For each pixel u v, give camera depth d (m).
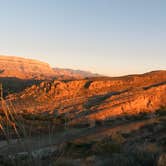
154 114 83.06
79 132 62.00
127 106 94.19
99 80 131.25
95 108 94.62
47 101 109.31
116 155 12.72
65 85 125.25
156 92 108.19
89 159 17.27
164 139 21.22
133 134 40.59
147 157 11.09
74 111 93.81
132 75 139.38
